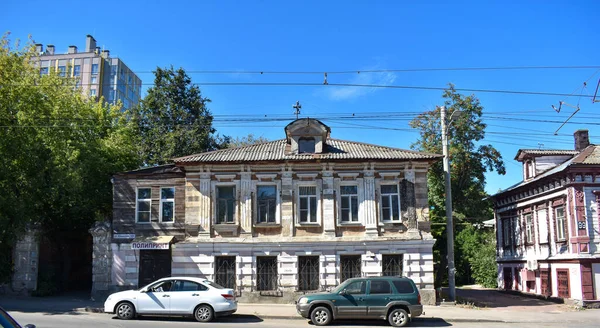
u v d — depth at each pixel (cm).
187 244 2506
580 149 3088
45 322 1694
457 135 3334
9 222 2411
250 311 2097
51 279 2780
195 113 4578
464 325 1864
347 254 2484
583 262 2433
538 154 3058
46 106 2541
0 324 652
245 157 2577
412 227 2498
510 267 3384
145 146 4350
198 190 2575
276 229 2531
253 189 2566
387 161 2545
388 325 1836
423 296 2431
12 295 2680
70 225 3042
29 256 2722
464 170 3344
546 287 2833
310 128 2653
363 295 1819
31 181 2483
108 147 3083
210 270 2491
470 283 4575
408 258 2462
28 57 2631
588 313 2231
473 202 3600
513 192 3306
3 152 2394
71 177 2512
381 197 2564
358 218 2536
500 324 1908
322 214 2530
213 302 1817
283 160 2528
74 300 2495
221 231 2538
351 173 2561
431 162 2575
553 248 2738
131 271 2550
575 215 2491
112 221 2691
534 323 1941
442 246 3478
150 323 1719
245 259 2494
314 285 2470
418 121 3409
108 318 1838
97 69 8994
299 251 2491
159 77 4622
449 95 3350
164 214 2639
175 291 1839
